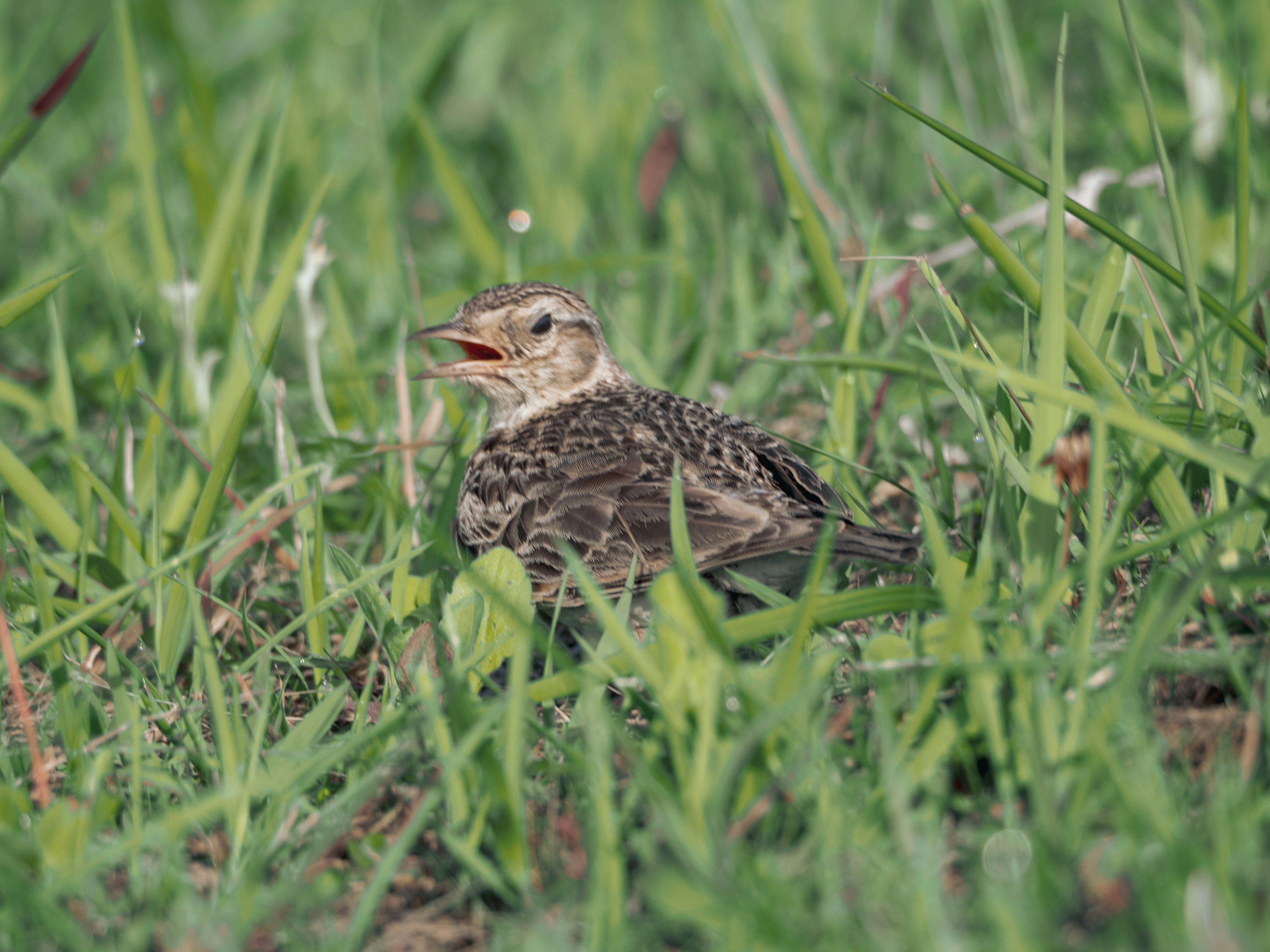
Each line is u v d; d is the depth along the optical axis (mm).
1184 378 10859
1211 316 10562
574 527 10523
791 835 6781
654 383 13820
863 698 7734
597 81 25234
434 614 9617
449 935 6652
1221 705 7820
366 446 12055
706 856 6234
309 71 24391
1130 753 6934
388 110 22328
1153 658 7234
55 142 23312
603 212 21359
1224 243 15117
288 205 20391
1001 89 20953
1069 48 22531
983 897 5906
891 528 11852
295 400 15555
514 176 22203
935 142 19328
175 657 9516
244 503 12016
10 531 10883
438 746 7258
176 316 14172
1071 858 6176
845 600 7660
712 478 10648
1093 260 15305
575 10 27734
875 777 6953
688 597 7266
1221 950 5250
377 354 16172
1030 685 7031
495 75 26297
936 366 9969
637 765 6625
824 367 13648
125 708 8469
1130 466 8820
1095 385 8758
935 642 7711
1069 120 21266
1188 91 16641
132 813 7445
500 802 7035
